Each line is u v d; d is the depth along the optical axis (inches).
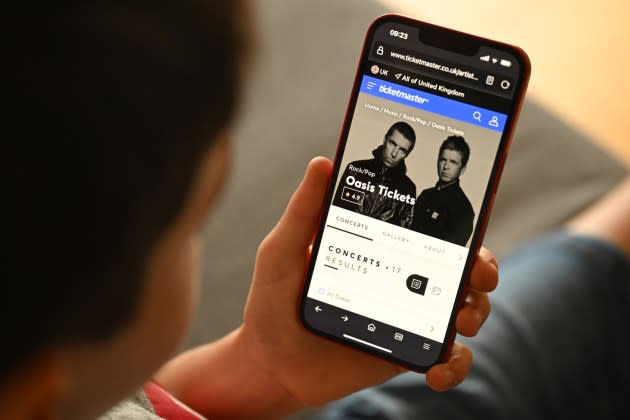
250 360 28.7
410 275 26.0
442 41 25.4
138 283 10.1
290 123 50.4
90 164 8.6
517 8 82.9
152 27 9.0
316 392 28.1
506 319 36.4
